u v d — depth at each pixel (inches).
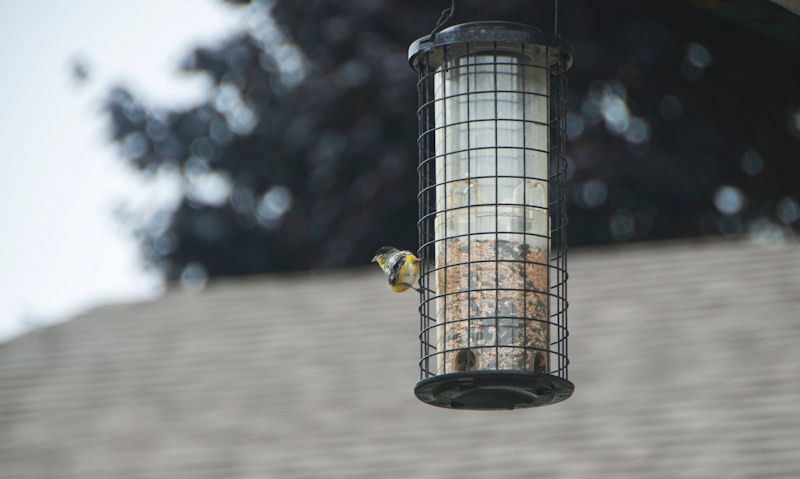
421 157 345.1
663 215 1063.0
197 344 660.7
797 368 535.2
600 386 547.2
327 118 1120.2
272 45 1224.2
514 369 323.9
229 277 1187.9
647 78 1097.4
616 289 636.7
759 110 1094.4
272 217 1184.2
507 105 338.6
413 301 668.1
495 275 333.1
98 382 637.3
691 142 1076.5
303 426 556.1
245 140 1189.7
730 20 293.6
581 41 1075.3
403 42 1113.4
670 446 493.7
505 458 503.8
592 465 489.1
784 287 609.6
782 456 474.3
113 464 551.2
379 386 579.2
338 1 1154.7
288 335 650.8
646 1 1066.1
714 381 534.6
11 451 578.9
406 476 501.7
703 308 601.3
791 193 1092.5
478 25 316.5
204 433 565.9
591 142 1057.5
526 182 337.7
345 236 1082.1
